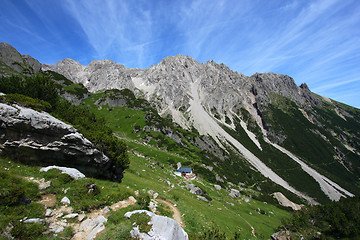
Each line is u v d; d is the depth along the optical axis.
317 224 55.97
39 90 39.38
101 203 18.98
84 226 14.94
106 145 32.91
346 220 52.34
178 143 152.12
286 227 53.94
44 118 22.47
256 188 135.00
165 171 78.81
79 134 26.41
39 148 22.48
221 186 97.06
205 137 196.88
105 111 187.38
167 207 28.45
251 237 41.84
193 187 64.38
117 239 13.73
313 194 171.75
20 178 17.27
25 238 12.11
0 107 20.06
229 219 47.00
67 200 17.14
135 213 17.12
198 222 28.22
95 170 30.27
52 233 13.38
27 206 14.72
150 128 156.75
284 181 186.75
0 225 11.87
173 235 15.00
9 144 20.62
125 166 36.91
